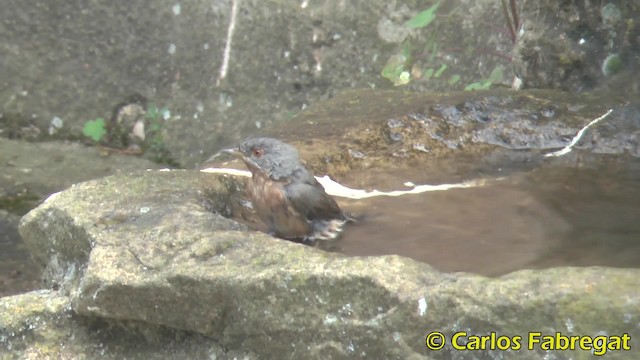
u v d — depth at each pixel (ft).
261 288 22.25
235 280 22.47
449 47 46.78
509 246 26.07
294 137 32.83
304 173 27.81
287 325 22.18
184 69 49.83
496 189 30.30
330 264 21.74
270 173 27.68
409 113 33.73
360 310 21.31
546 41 35.91
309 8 47.98
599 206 28.89
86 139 51.26
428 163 32.09
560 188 30.32
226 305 22.97
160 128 50.52
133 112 50.80
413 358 20.85
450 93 35.55
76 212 25.67
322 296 21.67
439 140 32.94
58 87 50.78
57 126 51.24
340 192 30.25
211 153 50.01
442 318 20.48
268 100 49.21
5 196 48.80
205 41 49.29
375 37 47.57
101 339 25.30
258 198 28.09
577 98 34.19
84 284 24.06
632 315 19.12
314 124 33.94
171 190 26.94
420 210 28.81
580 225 27.45
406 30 47.11
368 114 34.22
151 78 50.19
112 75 50.42
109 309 23.97
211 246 23.36
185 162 50.39
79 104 50.93
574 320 19.52
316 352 21.94
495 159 32.24
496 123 33.32
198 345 24.04
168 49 49.73
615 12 34.53
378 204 29.27
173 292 23.21
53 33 50.16
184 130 50.26
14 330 25.68
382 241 26.73
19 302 25.90
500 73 41.24
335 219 27.94
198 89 49.85
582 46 35.35
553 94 34.50
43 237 26.61
